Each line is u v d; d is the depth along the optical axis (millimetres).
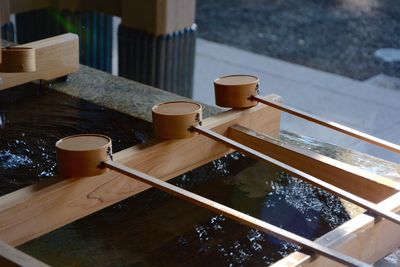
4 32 3719
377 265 1673
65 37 2703
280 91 5016
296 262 1462
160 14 3783
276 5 6922
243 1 7082
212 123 2064
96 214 1864
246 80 2174
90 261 1673
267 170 2086
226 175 2072
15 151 2180
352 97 4902
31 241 1738
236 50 5898
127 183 1837
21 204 1606
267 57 5719
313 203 1929
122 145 2246
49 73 2645
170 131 1902
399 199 1743
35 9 4176
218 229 1809
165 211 1885
